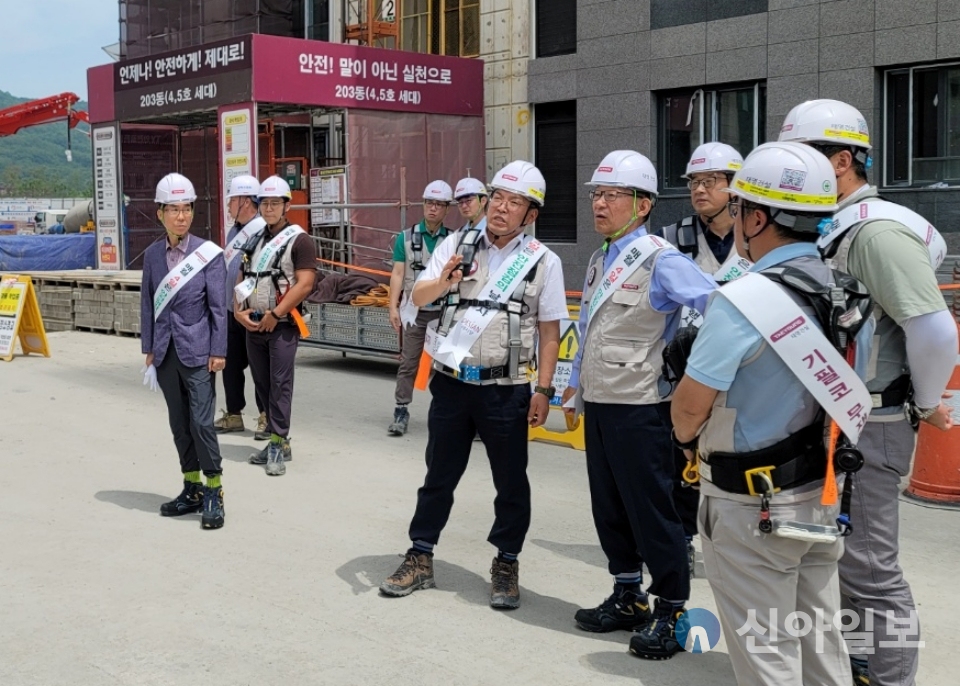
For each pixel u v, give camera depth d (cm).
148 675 418
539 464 777
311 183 1571
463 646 448
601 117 1555
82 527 612
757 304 289
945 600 497
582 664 431
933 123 1269
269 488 701
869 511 362
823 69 1321
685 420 303
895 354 357
